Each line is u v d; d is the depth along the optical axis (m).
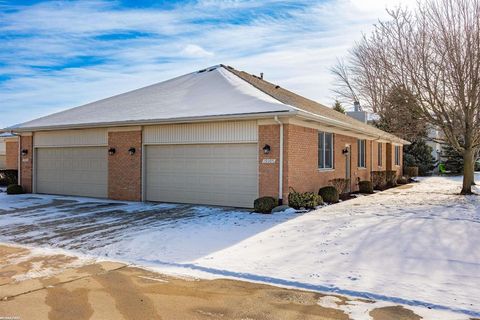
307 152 13.98
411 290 5.46
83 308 4.87
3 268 6.60
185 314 4.71
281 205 12.47
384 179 22.14
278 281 5.92
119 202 15.22
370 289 5.52
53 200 15.93
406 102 16.59
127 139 15.66
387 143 27.06
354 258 7.00
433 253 7.25
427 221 10.30
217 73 18.61
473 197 16.44
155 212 12.65
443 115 16.31
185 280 6.00
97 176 16.72
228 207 13.59
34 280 5.95
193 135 14.20
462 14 15.34
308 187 14.11
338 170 17.31
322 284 5.74
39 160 18.55
